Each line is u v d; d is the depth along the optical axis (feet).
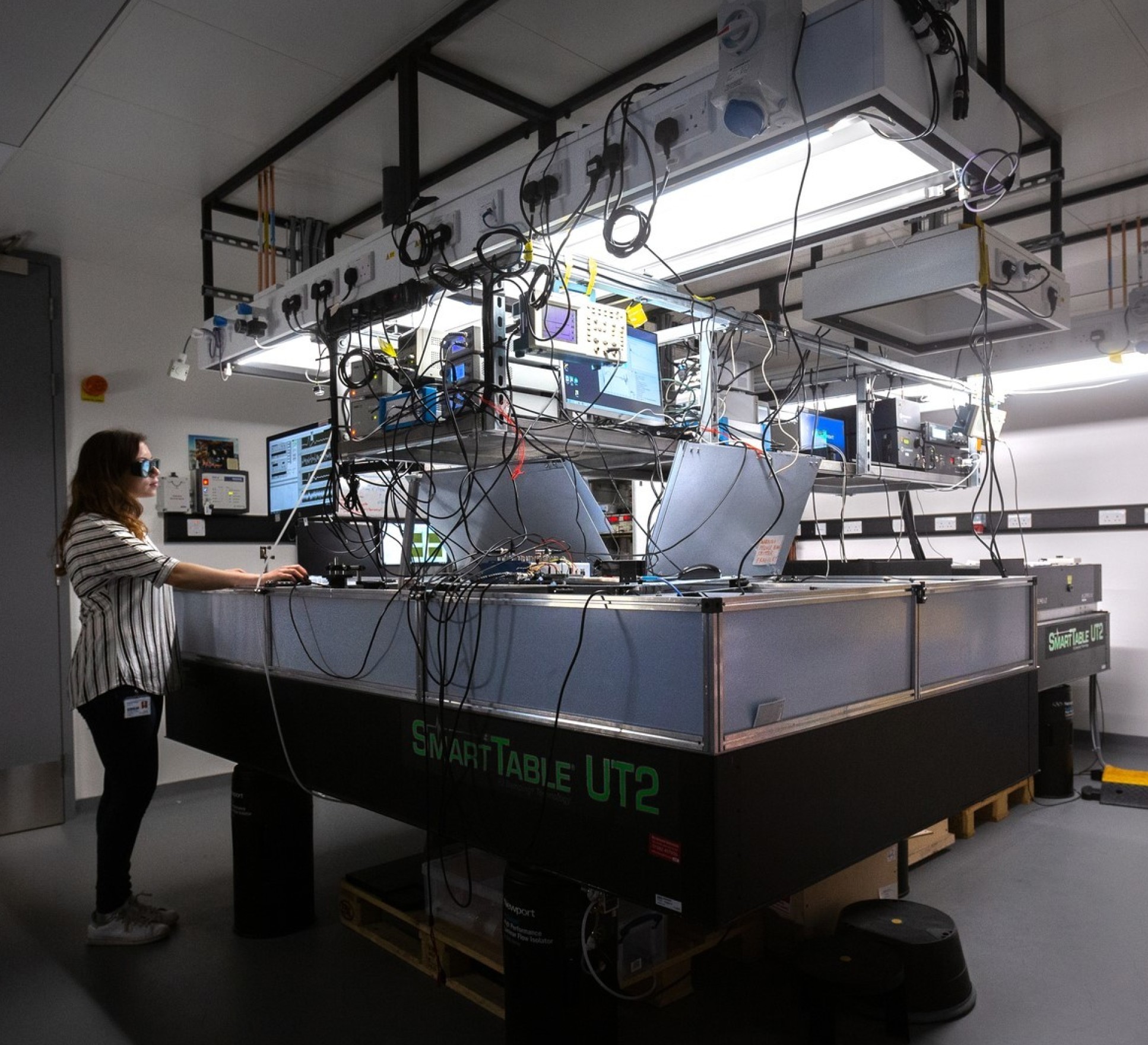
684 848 4.34
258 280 13.74
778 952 7.41
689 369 8.40
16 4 6.43
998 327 9.20
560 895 5.45
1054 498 15.79
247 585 7.52
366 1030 6.42
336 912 8.58
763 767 4.51
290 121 9.35
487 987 6.83
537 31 7.93
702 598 4.33
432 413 6.88
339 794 6.77
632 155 5.91
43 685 12.05
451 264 7.30
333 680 6.83
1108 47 8.30
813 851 4.85
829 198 6.22
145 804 8.09
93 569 7.72
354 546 8.86
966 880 9.23
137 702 7.89
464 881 7.19
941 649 6.16
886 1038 6.18
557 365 6.98
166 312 13.62
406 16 7.63
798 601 4.80
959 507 17.02
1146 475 14.87
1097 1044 6.09
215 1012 6.71
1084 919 8.19
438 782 5.86
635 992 6.68
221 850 10.54
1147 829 10.87
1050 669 11.84
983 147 5.53
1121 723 14.99
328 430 9.93
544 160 6.58
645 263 7.58
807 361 11.00
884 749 5.51
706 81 5.48
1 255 12.01
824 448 10.47
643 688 4.58
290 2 7.38
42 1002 6.92
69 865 10.30
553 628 5.10
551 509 7.04
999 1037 6.19
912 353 10.23
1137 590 14.89
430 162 10.52
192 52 8.05
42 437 12.24
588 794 4.87
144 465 8.35
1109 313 10.68
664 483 7.68
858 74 4.75
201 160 10.16
